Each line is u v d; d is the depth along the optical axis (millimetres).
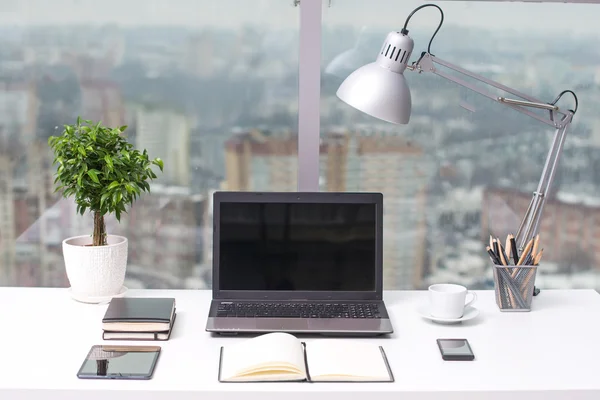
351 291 1750
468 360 1461
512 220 2256
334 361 1417
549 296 1893
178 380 1364
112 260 1783
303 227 1754
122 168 1792
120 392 1325
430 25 2150
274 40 2170
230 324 1592
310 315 1654
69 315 1699
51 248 2271
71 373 1387
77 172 1760
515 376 1389
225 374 1375
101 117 2199
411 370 1415
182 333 1600
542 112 2193
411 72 2170
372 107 1635
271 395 1328
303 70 1989
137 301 1686
